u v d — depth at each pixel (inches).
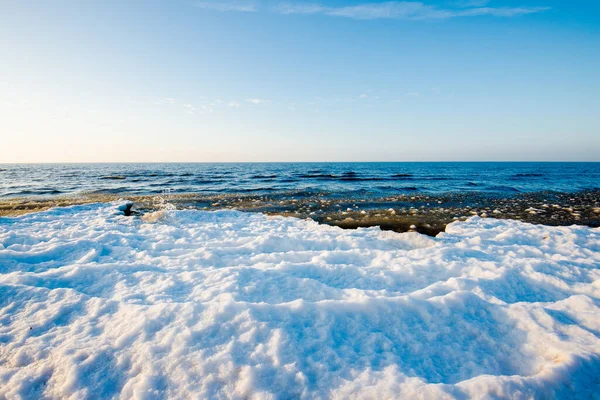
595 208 462.0
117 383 89.7
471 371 95.5
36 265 177.6
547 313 117.9
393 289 155.7
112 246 218.2
